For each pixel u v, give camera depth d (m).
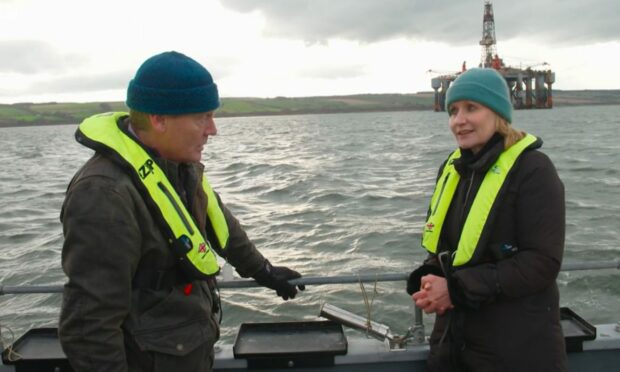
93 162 1.97
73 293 1.86
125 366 1.93
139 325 2.03
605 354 2.95
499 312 2.30
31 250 11.91
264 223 13.74
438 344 2.58
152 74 1.98
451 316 2.45
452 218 2.48
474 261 2.29
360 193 18.30
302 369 2.94
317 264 9.90
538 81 134.62
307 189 19.78
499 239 2.27
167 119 2.02
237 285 2.84
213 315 2.39
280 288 2.83
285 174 25.00
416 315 2.96
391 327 6.95
